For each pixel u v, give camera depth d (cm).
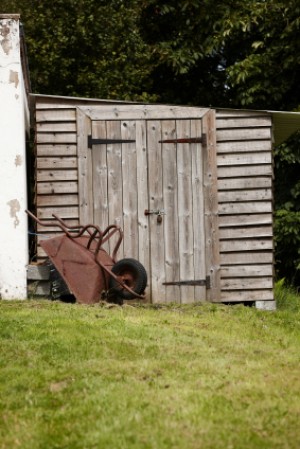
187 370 820
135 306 1265
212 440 620
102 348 902
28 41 2133
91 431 643
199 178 1355
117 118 1352
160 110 1355
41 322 1008
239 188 1362
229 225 1358
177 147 1355
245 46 2177
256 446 613
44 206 1341
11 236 1277
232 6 2136
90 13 2169
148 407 691
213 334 1033
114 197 1345
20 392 757
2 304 1175
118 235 1341
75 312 1097
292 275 1978
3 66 1278
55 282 1268
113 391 740
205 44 2138
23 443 628
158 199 1348
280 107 2098
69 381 781
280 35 2030
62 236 1252
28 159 1777
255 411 689
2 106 1277
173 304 1304
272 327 1160
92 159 1347
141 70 2181
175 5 2194
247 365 854
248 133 1367
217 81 2245
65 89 2200
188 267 1347
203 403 701
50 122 1346
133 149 1351
